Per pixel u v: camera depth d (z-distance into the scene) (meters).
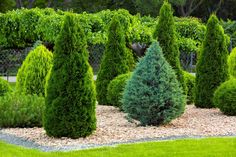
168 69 10.51
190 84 14.52
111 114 12.31
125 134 9.41
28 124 10.41
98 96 14.25
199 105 13.73
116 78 13.11
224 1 41.38
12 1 35.06
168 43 12.73
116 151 7.95
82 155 7.71
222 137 9.26
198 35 25.66
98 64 23.52
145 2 35.56
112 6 37.12
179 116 11.14
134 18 23.08
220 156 7.71
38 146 8.49
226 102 12.15
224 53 13.74
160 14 12.84
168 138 9.15
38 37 22.28
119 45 14.12
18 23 22.53
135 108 10.44
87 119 9.09
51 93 9.07
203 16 41.97
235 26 31.72
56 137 9.08
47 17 21.97
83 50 9.16
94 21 22.56
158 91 10.31
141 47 17.52
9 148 8.31
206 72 13.64
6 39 22.56
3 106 10.62
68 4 36.75
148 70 10.42
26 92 12.11
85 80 9.09
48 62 12.33
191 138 9.12
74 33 9.11
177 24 25.47
